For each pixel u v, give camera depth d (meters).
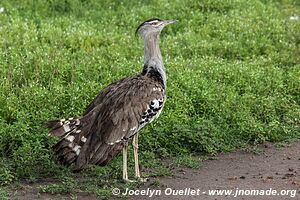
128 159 12.25
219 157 12.83
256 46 18.88
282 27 20.36
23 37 17.62
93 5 21.64
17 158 11.80
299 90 16.25
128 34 19.38
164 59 17.05
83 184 10.98
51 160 11.77
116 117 10.70
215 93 15.03
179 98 14.46
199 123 13.66
